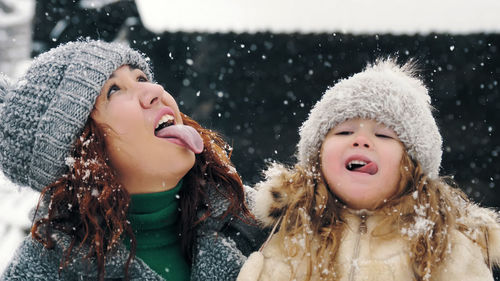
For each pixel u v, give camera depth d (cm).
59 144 192
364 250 185
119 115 197
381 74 201
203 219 209
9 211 579
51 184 197
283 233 194
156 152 199
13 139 196
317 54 908
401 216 188
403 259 181
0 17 1292
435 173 198
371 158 190
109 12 854
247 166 962
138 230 206
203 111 964
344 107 196
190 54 917
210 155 218
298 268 187
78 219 199
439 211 191
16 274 195
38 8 868
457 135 913
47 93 195
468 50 848
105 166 197
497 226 191
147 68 219
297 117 962
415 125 192
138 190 203
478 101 898
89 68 196
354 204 193
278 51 912
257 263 188
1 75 211
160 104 206
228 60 932
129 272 197
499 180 901
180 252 214
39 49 877
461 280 178
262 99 968
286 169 215
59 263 195
